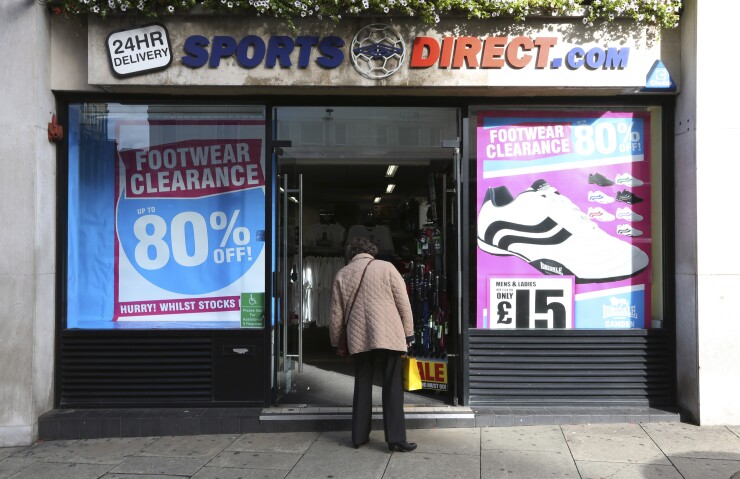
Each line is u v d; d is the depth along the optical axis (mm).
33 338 5207
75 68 5477
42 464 4711
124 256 5891
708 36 5309
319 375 6668
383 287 4848
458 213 5762
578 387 5707
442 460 4664
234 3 5180
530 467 4504
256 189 5887
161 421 5359
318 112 5852
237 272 5871
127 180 5887
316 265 6797
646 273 5832
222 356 5680
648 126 5844
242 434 5367
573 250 5832
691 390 5457
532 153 5832
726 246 5316
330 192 6570
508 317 5801
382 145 5844
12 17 5215
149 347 5652
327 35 5344
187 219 5891
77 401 5609
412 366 6098
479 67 5379
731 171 5316
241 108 5840
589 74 5391
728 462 4559
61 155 5633
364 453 4840
